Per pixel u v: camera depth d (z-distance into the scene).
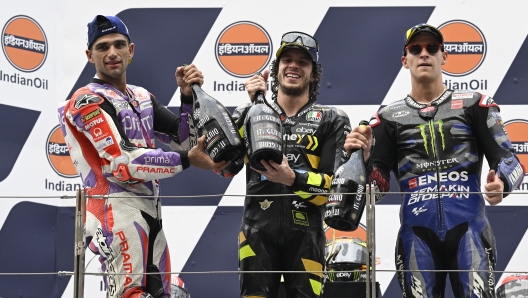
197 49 21.39
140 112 15.21
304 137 15.65
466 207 15.38
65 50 21.67
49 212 21.09
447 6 21.02
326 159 15.52
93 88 14.98
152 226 14.76
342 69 21.09
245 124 15.05
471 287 14.91
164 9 21.52
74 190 21.27
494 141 15.55
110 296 14.45
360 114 20.98
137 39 21.50
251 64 21.33
